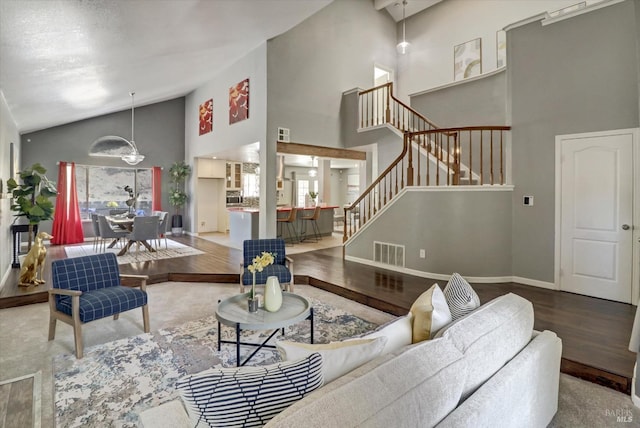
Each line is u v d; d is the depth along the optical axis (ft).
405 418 3.17
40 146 25.20
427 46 28.71
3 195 14.85
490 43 25.11
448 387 3.74
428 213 16.14
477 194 15.21
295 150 22.06
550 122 14.16
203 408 3.10
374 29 28.17
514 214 15.29
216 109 26.08
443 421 3.57
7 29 8.88
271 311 8.93
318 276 16.29
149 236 21.76
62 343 9.84
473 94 20.57
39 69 12.61
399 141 21.58
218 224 33.47
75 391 7.45
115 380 7.89
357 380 3.34
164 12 11.48
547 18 14.10
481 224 15.21
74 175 26.07
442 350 4.18
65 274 9.93
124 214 26.40
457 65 26.89
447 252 15.64
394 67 30.22
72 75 14.57
